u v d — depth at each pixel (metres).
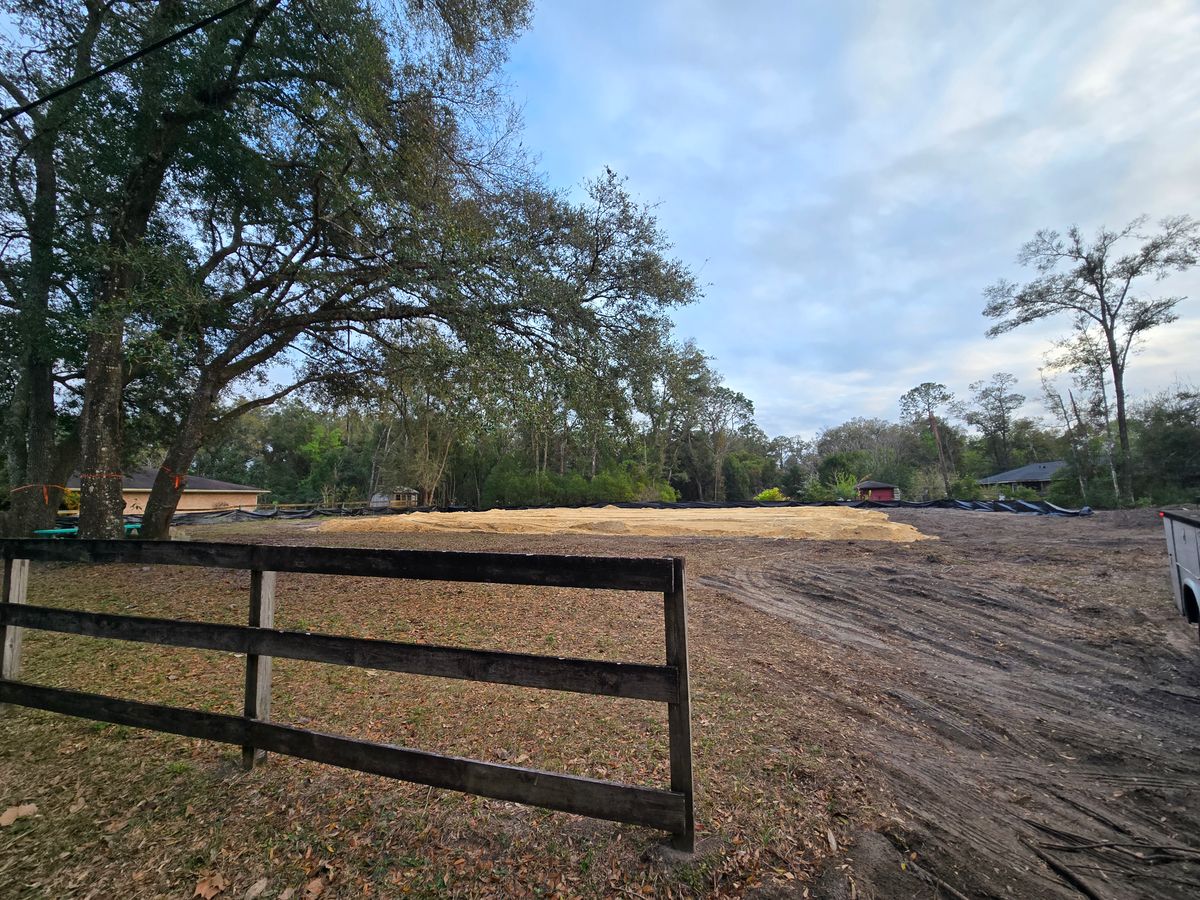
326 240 9.00
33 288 10.16
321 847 2.22
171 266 7.57
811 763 2.84
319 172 7.78
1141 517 13.58
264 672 2.73
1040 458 51.12
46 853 2.24
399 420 15.92
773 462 62.59
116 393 10.41
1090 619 5.78
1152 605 6.04
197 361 10.43
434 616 6.09
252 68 8.00
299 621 5.90
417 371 9.38
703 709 3.53
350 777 2.71
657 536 15.57
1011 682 4.28
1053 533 12.66
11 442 12.07
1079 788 2.75
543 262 8.91
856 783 2.67
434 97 8.65
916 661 4.77
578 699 3.69
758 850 2.14
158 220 10.72
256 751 2.82
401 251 7.77
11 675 3.51
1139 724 3.51
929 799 2.59
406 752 2.32
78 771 2.83
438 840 2.24
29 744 3.12
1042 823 2.44
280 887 2.03
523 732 3.20
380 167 7.88
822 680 4.21
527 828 2.30
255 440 54.75
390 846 2.21
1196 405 23.48
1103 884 2.04
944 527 15.09
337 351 11.81
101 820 2.43
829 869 2.05
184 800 2.55
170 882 2.06
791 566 9.58
